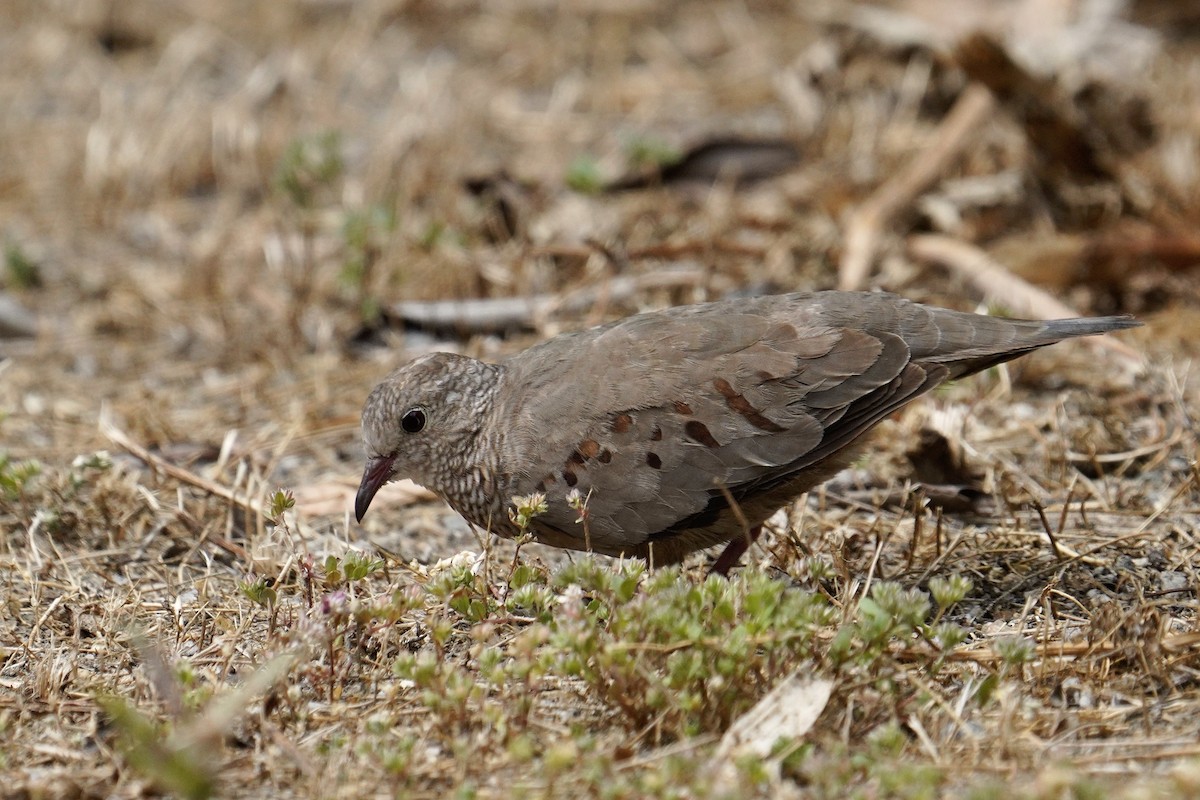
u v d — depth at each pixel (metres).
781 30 21.08
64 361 14.63
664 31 21.48
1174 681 8.40
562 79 20.30
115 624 9.55
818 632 8.24
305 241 15.49
